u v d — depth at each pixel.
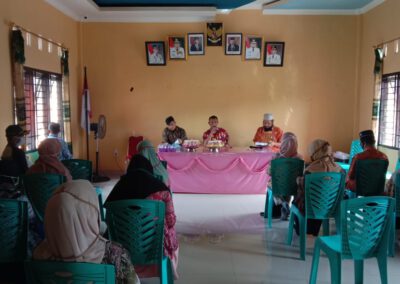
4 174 3.48
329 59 7.26
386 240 2.43
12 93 4.79
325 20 7.18
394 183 3.43
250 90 7.34
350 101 7.34
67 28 6.73
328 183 3.24
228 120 7.39
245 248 3.59
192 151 5.75
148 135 7.45
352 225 2.39
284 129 7.39
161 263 2.34
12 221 2.40
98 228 1.57
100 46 7.29
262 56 7.24
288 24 7.20
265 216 4.51
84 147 7.50
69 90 6.77
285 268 3.15
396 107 5.87
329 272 3.07
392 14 5.92
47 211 1.47
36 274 1.49
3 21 4.58
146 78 7.35
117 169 7.49
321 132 7.39
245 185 5.63
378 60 6.26
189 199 5.37
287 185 3.98
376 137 6.39
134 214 2.30
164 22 7.23
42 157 3.50
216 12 7.07
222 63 7.29
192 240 3.80
